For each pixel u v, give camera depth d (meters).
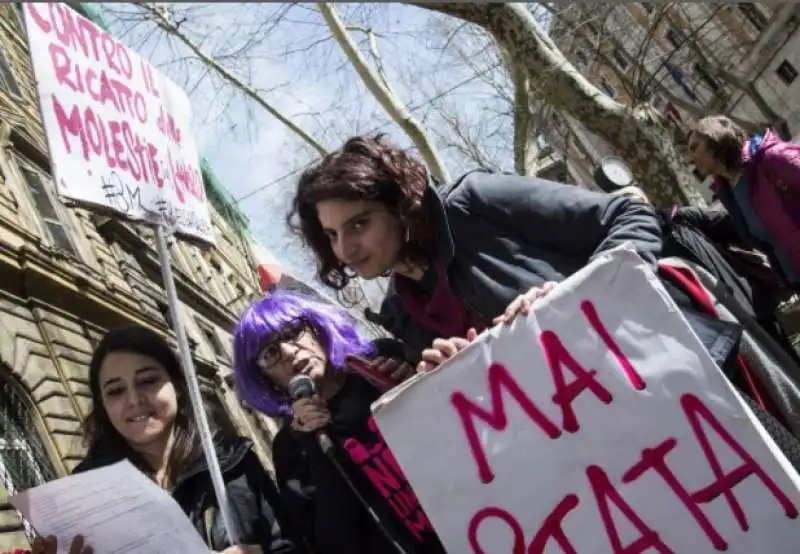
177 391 2.66
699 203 6.04
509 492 1.77
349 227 2.17
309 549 2.37
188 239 3.11
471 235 2.23
